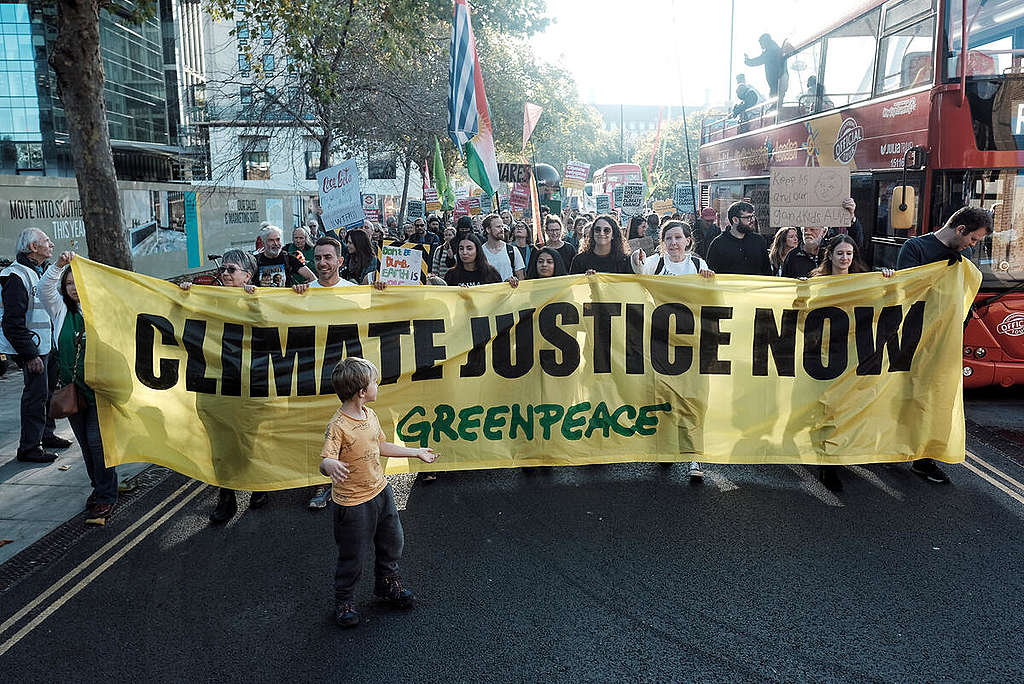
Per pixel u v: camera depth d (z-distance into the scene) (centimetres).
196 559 512
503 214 1304
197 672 391
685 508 579
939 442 610
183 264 1789
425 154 2553
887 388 616
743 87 1398
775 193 695
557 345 613
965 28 786
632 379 616
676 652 400
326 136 1861
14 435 786
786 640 408
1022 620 423
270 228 846
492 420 613
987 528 538
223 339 575
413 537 535
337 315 589
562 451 618
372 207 1880
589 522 555
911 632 414
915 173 837
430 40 2150
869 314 613
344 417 417
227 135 3331
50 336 723
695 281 612
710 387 617
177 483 649
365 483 420
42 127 3266
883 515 562
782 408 618
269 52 1869
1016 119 800
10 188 1155
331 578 485
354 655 403
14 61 3197
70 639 422
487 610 442
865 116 945
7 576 493
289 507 596
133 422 569
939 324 611
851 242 645
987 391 927
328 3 1631
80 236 1336
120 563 508
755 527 544
